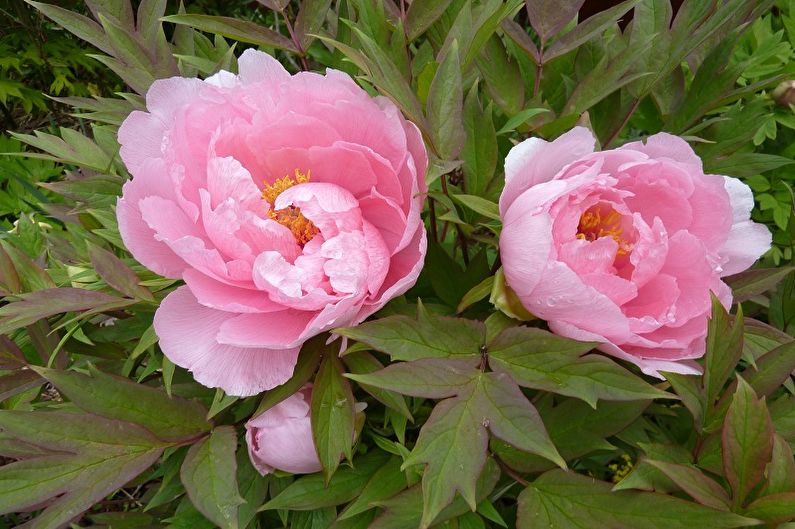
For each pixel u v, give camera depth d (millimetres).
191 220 526
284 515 559
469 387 473
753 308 664
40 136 665
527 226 476
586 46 645
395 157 513
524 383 477
